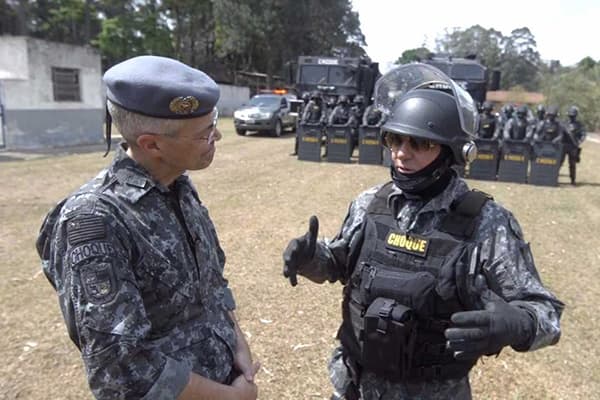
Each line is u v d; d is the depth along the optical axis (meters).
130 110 1.19
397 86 1.74
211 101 1.24
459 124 1.48
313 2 38.69
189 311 1.28
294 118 18.64
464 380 1.58
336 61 14.90
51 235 1.26
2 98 12.75
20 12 31.81
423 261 1.49
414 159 1.51
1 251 5.00
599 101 28.83
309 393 2.88
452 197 1.54
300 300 4.07
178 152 1.23
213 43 41.00
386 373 1.52
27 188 8.00
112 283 1.10
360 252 1.64
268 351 3.29
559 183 10.59
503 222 1.47
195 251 1.34
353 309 1.64
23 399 2.72
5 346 3.23
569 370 3.26
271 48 38.66
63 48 13.73
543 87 37.69
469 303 1.46
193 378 1.19
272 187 8.69
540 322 1.28
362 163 11.67
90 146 14.12
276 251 5.26
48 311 3.74
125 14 28.00
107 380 1.09
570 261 5.41
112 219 1.16
